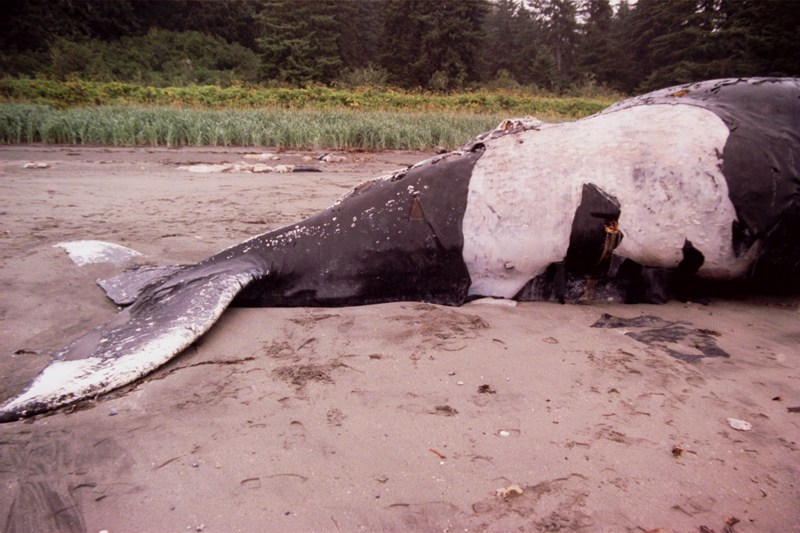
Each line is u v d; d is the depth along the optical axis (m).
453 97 24.16
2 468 1.98
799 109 3.78
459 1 43.75
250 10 52.34
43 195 7.33
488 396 2.52
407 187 3.86
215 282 3.45
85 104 19.73
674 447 2.17
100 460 2.03
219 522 1.75
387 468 2.02
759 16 32.09
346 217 3.84
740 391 2.62
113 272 4.19
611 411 2.43
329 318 3.42
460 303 3.79
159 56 41.22
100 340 2.94
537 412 2.40
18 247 4.70
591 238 3.66
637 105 4.17
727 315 3.68
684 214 3.61
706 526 1.78
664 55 39.84
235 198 7.74
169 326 2.98
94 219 6.02
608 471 2.03
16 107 16.02
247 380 2.63
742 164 3.56
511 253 3.72
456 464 2.04
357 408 2.41
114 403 2.42
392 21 46.22
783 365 2.90
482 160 3.89
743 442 2.22
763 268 3.74
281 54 39.12
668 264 3.76
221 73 40.09
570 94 39.28
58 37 37.12
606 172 3.71
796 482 2.00
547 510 1.83
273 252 3.79
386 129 16.38
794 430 2.31
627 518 1.81
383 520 1.77
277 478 1.95
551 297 3.88
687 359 2.94
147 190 8.18
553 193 3.71
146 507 1.81
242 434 2.20
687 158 3.62
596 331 3.31
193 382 2.61
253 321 3.39
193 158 12.73
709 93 4.04
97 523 1.74
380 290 3.77
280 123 16.27
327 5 42.38
